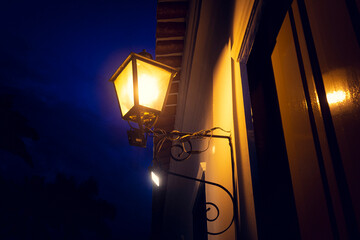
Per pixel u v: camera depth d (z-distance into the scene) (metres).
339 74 1.01
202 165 3.36
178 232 5.92
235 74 1.97
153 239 8.94
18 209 11.30
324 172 1.10
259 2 1.51
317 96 1.15
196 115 4.18
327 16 1.09
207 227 2.95
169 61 4.73
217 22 2.87
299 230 1.28
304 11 1.28
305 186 1.24
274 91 1.63
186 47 4.30
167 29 4.19
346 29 0.98
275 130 1.58
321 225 1.10
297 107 1.33
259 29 1.60
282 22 1.53
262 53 1.73
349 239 0.94
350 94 0.95
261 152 1.54
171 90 5.28
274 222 1.39
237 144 1.88
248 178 1.61
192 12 3.72
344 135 0.98
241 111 1.78
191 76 4.27
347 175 0.96
